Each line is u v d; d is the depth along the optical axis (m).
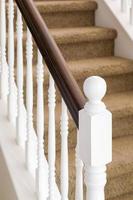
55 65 1.96
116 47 3.66
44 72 3.00
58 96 3.05
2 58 2.71
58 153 2.72
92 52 3.59
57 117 2.79
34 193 2.33
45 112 2.87
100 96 1.67
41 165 2.26
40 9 3.62
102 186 1.71
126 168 2.60
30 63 2.35
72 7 3.73
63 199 2.02
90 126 1.65
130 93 3.34
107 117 1.67
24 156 2.49
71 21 3.79
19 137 2.54
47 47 2.04
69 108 1.85
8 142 2.55
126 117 3.02
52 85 2.04
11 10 2.57
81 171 1.84
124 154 2.70
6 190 2.51
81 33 3.48
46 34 2.11
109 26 3.71
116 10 3.70
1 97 2.75
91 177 1.70
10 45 2.59
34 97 3.00
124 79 3.39
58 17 3.74
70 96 1.84
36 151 2.44
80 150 1.74
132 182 2.66
